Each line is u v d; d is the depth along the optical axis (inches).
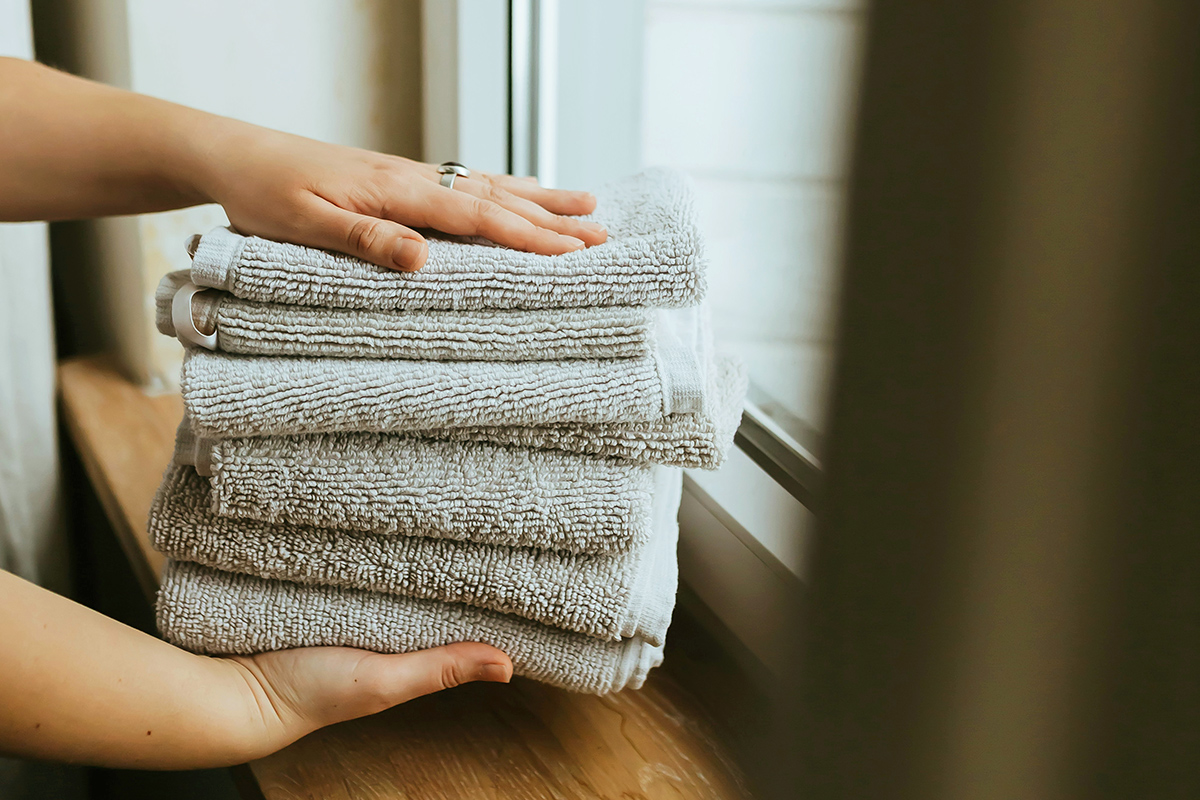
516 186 22.0
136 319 35.9
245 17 32.3
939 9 3.5
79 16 35.7
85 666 15.4
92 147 21.6
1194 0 3.1
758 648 18.2
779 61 22.7
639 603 18.0
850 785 4.7
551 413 16.7
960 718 4.2
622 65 31.1
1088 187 3.4
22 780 38.9
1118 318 3.5
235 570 18.3
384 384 16.5
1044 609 3.9
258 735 17.5
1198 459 3.5
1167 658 3.7
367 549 17.8
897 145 3.7
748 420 25.2
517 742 19.7
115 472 30.2
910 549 4.1
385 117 36.2
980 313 3.7
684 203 20.4
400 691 17.7
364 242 16.7
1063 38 3.3
